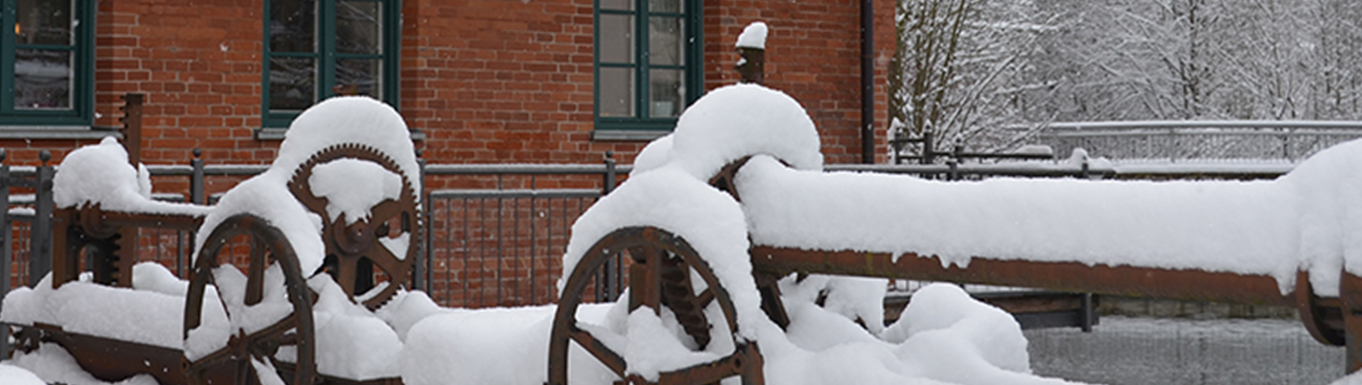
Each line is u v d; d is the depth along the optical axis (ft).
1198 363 38.24
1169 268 8.30
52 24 28.76
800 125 11.60
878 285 12.30
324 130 15.15
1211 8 99.50
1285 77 96.84
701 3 35.12
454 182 31.78
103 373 17.46
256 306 14.43
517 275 29.35
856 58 36.76
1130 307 50.11
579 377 11.74
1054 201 8.95
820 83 36.22
